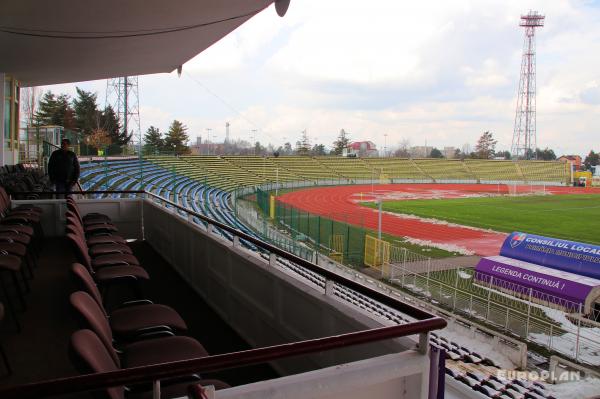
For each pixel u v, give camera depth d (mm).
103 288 3768
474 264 17891
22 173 10227
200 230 4832
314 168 63062
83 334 1630
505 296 12414
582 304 10625
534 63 94438
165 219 6434
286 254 2947
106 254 4312
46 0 5316
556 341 9461
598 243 23844
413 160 72250
